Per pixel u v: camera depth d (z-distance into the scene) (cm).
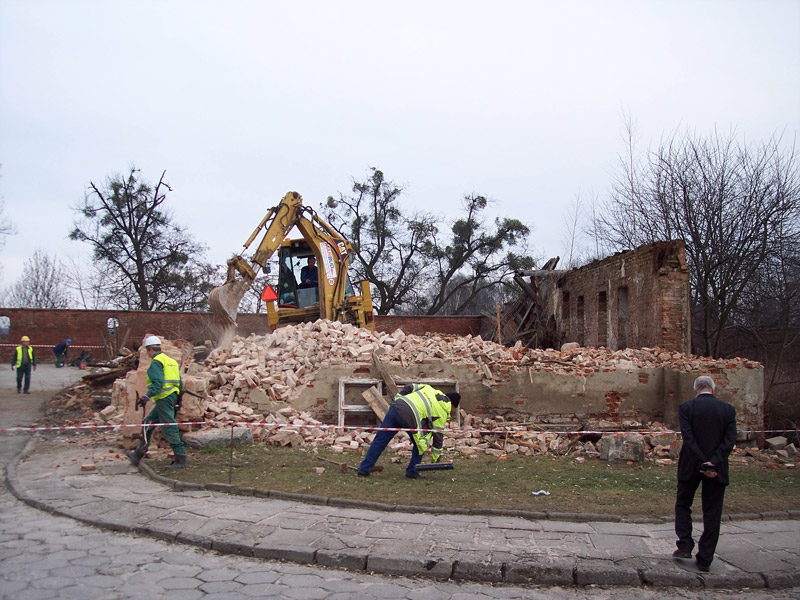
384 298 4669
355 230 4591
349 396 1302
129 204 4350
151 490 820
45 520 702
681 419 625
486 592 552
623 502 807
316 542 630
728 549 650
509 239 4762
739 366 1307
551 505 782
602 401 1351
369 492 820
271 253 1691
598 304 2108
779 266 1889
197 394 1118
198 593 517
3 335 3288
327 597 520
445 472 964
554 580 575
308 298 1928
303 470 935
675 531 643
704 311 2011
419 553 605
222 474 896
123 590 517
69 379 2262
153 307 4506
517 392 1337
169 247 4500
